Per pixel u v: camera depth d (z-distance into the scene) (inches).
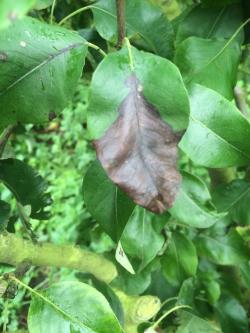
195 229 11.6
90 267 10.4
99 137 5.9
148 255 9.3
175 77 6.0
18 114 6.6
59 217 28.9
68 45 6.6
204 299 12.3
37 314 7.5
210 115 7.3
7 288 7.7
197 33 8.8
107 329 7.3
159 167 5.9
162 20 8.2
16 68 6.4
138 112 6.0
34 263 9.3
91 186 7.8
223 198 10.6
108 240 22.7
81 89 35.3
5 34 6.3
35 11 8.8
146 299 11.1
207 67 8.2
